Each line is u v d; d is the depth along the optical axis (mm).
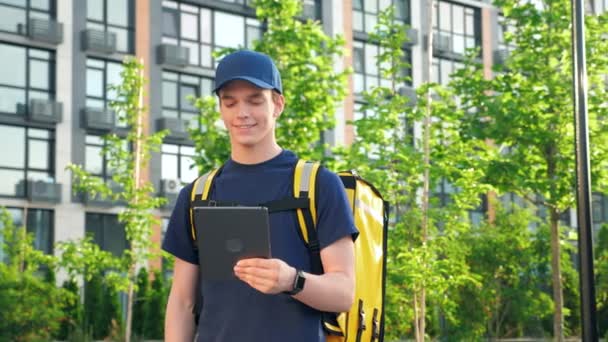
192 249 3064
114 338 30281
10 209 32688
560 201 19328
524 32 19672
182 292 3082
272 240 2811
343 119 38156
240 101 2848
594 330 10984
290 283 2609
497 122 18734
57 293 26094
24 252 27922
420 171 19000
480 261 28922
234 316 2818
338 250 2801
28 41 33625
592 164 18703
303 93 20109
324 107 20484
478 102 19578
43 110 33250
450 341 27359
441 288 18984
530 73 19984
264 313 2799
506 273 30344
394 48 19969
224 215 2631
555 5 19422
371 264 3000
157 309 32219
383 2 40906
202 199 2932
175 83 36656
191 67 36812
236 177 2900
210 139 20188
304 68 20375
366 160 19688
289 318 2795
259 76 2830
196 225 2664
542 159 19562
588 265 11133
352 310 2926
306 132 20391
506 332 31672
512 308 30438
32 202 33062
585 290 11094
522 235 30000
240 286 2828
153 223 24281
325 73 20469
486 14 43938
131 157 24781
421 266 18531
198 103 20547
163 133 24922
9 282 25109
